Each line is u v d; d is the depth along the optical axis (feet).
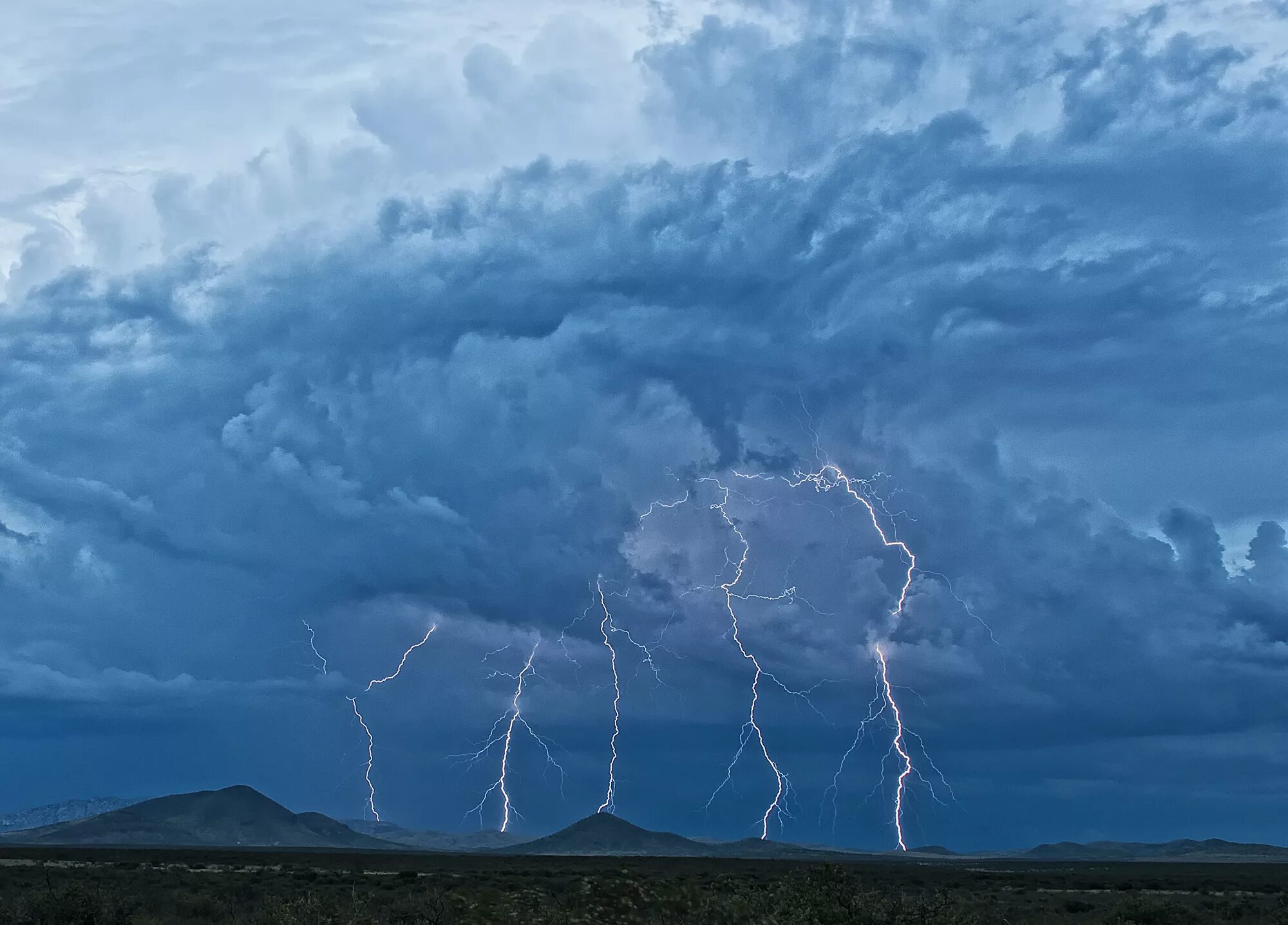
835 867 88.48
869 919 83.05
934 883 246.06
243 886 186.91
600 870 289.94
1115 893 228.43
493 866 330.95
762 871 303.27
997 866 467.11
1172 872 388.16
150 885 186.91
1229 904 166.91
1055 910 157.58
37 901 118.42
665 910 88.79
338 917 113.09
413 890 183.73
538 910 93.20
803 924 82.79
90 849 416.05
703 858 490.08
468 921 93.45
